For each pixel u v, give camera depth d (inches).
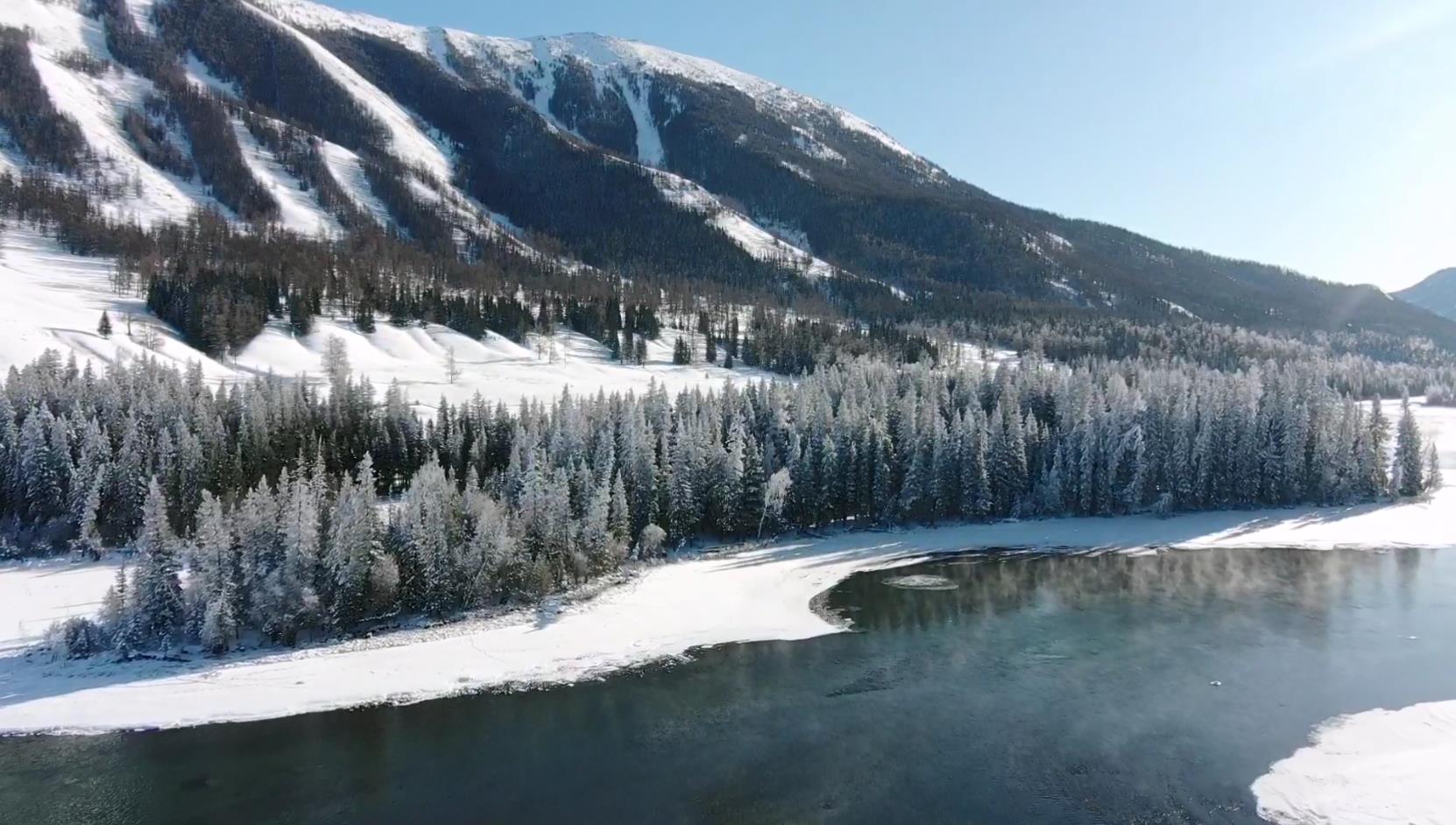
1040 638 2095.2
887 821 1227.9
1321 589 2512.3
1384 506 3782.0
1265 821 1197.7
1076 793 1296.8
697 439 3491.6
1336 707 1588.3
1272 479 3878.0
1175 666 1852.9
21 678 1846.7
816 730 1563.7
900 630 2190.0
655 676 1873.8
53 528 2967.5
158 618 2031.3
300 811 1304.1
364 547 2188.7
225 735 1589.6
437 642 2079.2
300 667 1910.7
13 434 3149.6
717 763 1434.5
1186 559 3024.1
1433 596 2395.4
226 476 3314.5
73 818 1293.1
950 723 1574.8
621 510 2913.4
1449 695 1625.2
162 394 3764.8
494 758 1475.1
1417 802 1206.3
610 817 1262.3
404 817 1279.5
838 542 3348.9
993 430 3846.0
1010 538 3417.8
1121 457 3850.9
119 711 1684.3
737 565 2955.2
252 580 2100.1
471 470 3137.3
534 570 2410.2
